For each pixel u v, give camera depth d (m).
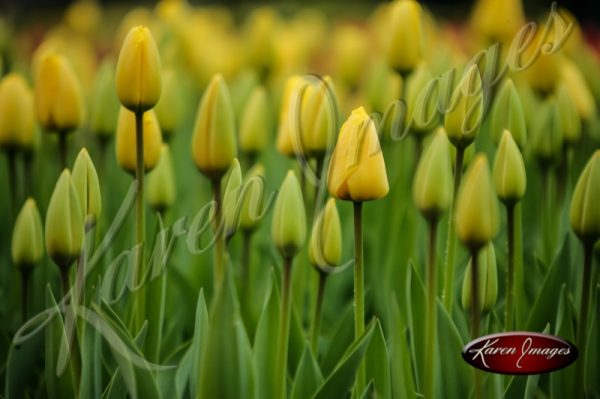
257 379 1.38
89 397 1.38
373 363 1.38
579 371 1.39
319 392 1.35
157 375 1.38
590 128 1.85
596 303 1.41
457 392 1.40
